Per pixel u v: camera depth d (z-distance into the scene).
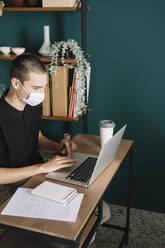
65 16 2.56
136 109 2.61
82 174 1.77
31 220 1.38
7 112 1.88
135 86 2.56
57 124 2.89
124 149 2.12
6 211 1.44
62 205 1.47
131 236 2.51
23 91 1.80
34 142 2.12
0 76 2.92
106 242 2.45
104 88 2.64
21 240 1.60
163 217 2.73
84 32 2.37
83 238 1.65
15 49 2.50
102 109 2.71
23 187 1.64
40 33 2.68
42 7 2.29
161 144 2.63
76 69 2.33
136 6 2.37
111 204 2.93
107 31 2.49
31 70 1.74
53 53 2.33
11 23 2.73
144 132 2.65
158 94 2.51
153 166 2.71
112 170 1.83
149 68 2.48
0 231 1.68
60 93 2.41
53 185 1.60
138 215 2.76
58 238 1.31
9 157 1.97
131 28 2.43
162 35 2.37
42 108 2.50
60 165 1.75
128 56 2.50
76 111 2.44
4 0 2.64
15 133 1.94
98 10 2.46
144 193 2.80
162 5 2.31
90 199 1.55
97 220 1.82
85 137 2.33
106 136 2.11
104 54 2.55
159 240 2.46
